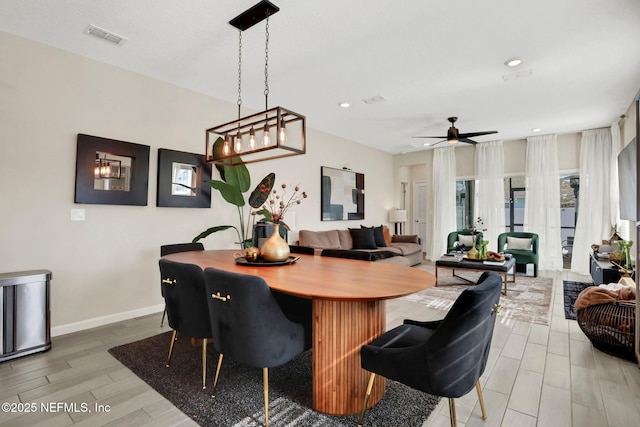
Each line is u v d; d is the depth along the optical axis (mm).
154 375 2186
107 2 2326
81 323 3078
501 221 6520
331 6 2365
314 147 5797
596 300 2582
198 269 1955
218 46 2939
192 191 3900
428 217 7617
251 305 1590
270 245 2381
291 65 3303
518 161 6500
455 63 3262
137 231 3465
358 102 4391
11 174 2715
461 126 5547
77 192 3014
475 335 1328
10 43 2715
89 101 3133
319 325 1799
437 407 1839
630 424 1679
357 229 6273
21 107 2762
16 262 2730
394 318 3383
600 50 2998
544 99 4246
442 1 2311
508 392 1994
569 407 1833
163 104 3670
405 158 7969
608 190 5520
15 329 2439
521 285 4848
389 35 2746
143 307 3512
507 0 2297
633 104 4391
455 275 5527
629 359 2414
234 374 2205
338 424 1683
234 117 4387
